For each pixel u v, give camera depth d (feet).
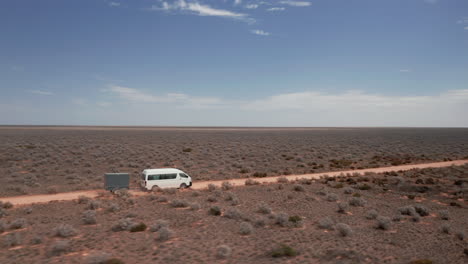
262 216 86.99
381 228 78.13
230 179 149.38
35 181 135.44
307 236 69.41
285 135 509.76
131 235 69.56
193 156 222.48
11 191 116.47
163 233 66.64
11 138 338.75
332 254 58.08
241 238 68.23
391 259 56.54
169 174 125.29
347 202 105.50
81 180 137.90
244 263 53.57
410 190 123.75
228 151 254.06
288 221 80.94
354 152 255.50
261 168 180.24
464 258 58.90
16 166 170.30
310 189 125.49
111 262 52.19
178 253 58.23
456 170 158.61
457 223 84.89
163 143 307.99
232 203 100.89
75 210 91.66
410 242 67.31
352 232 71.00
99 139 347.77
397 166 187.32
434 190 121.60
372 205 103.40
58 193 114.83
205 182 141.49
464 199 109.70
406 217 89.76
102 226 76.54
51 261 54.80
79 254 58.39
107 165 179.52
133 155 217.77
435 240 69.15
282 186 129.59
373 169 175.73
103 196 110.01
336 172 169.48
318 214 90.99
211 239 67.31
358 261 54.75
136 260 55.01
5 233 71.00
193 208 93.61
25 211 88.28
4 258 56.13
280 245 62.59
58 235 69.10
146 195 113.91
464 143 340.39
